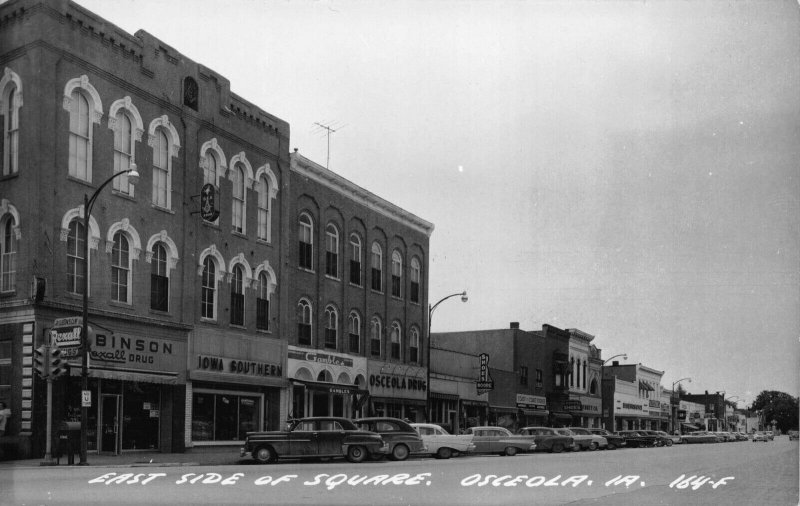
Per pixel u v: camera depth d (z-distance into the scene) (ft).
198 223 98.53
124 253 87.45
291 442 78.07
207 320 98.78
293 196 119.03
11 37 79.25
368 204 139.95
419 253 159.63
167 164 94.68
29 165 76.69
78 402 79.61
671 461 88.17
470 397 168.86
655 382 296.71
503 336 193.06
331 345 127.34
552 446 132.46
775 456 103.71
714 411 347.77
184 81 97.66
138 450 87.81
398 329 149.89
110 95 86.07
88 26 83.30
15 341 75.00
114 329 83.66
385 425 87.76
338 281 129.59
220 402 101.50
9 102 79.41
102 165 84.48
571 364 225.76
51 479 54.60
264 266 110.83
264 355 109.09
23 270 75.56
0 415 73.31
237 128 107.04
